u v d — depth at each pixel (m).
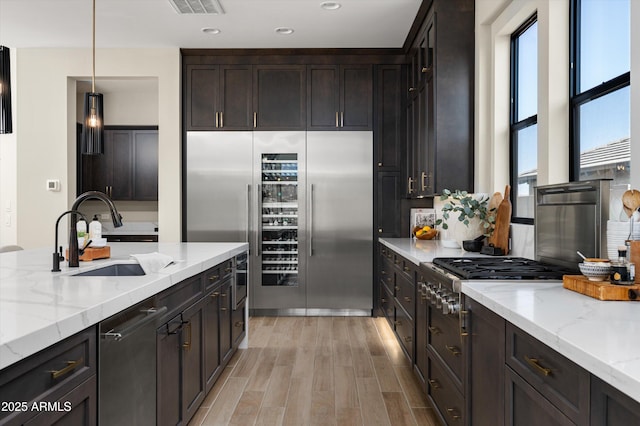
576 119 2.63
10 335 1.09
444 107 3.78
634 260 1.68
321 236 5.33
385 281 4.83
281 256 5.35
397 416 2.76
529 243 2.93
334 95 5.30
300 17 4.37
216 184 5.32
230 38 4.93
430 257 3.15
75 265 2.39
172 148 5.24
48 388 1.21
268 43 5.08
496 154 3.57
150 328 1.93
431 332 2.72
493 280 2.06
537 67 2.89
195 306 2.60
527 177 3.28
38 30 4.68
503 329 1.60
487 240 3.53
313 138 5.29
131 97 6.81
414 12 4.25
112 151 6.70
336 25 4.57
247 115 5.30
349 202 5.32
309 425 2.63
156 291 1.96
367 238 5.32
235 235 5.32
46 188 5.27
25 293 1.65
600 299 1.63
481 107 3.67
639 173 1.90
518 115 3.46
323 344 4.22
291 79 5.30
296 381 3.31
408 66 5.18
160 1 4.02
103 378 1.50
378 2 4.03
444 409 2.42
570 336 1.16
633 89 1.93
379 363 3.70
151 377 1.94
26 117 5.25
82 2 4.03
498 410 1.66
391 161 5.30
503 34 3.51
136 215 6.90
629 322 1.31
